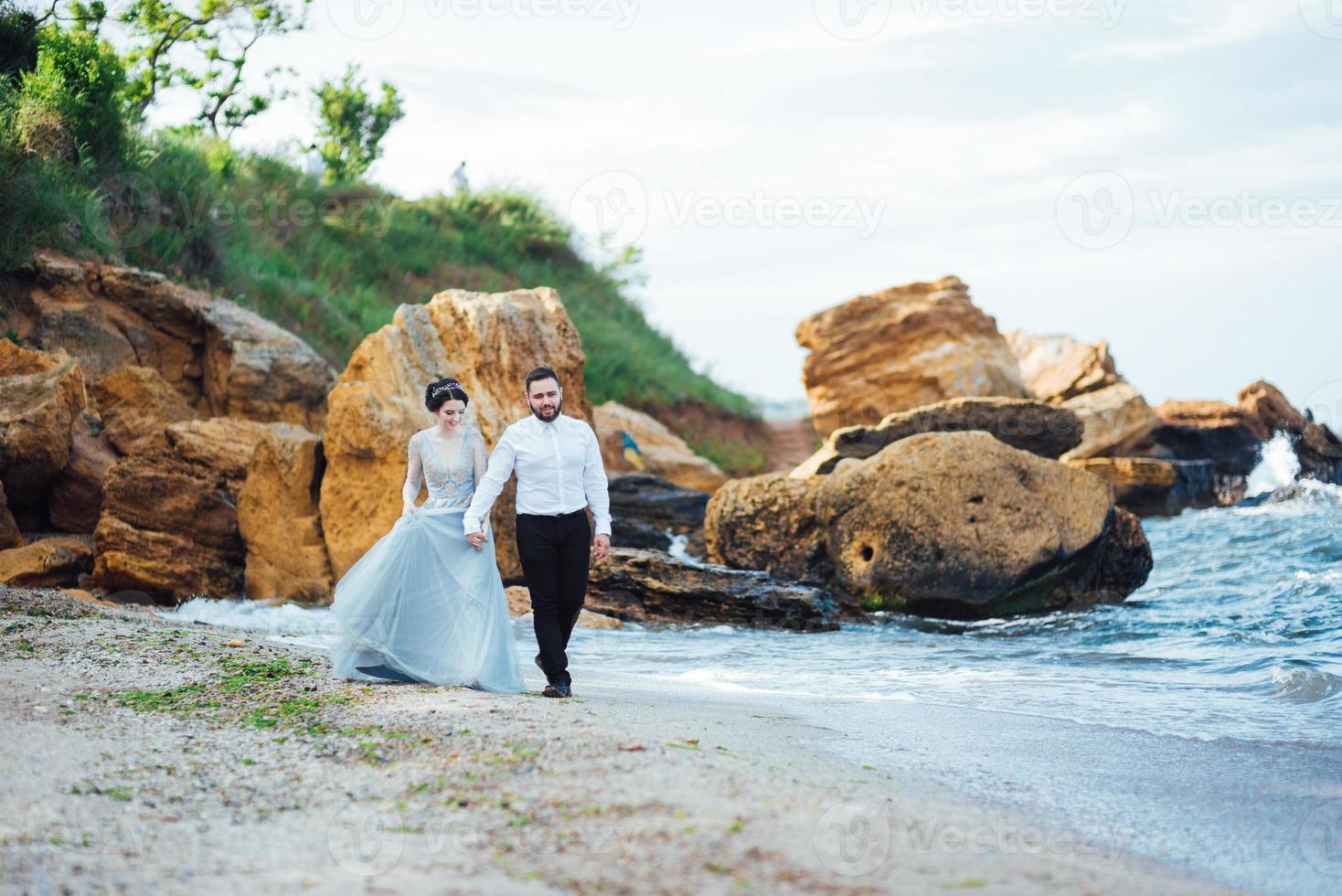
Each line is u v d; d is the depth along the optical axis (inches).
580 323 1382.9
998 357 1237.7
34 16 823.1
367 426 511.5
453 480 280.4
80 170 762.2
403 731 205.3
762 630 482.0
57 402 528.4
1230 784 205.2
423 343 609.3
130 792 169.5
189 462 565.9
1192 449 1176.2
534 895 130.2
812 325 1263.5
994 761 219.8
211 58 1120.2
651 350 1465.3
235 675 263.0
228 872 137.6
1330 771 215.8
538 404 269.3
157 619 375.9
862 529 535.2
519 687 271.0
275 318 906.7
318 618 468.1
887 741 235.6
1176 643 416.8
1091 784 203.5
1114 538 552.7
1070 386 1250.0
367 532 509.7
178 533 521.3
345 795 169.8
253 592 520.7
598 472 274.1
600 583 513.7
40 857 140.2
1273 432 1197.7
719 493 609.0
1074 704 291.9
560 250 1601.9
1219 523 807.1
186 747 197.9
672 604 502.9
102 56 837.8
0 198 671.1
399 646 265.3
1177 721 266.4
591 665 369.4
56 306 668.1
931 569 514.0
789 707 279.1
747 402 1464.1
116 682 249.3
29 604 339.0
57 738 199.2
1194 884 147.2
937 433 537.3
